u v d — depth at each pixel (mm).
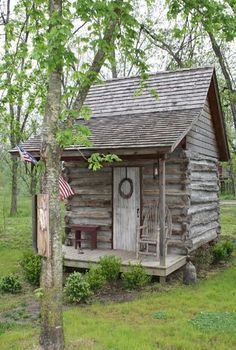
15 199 24062
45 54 4664
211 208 13789
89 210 12242
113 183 11922
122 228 11734
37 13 6277
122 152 9617
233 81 24250
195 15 6723
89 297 8445
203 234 12805
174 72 13008
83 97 5574
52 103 5320
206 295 8617
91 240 11852
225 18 6461
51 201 5242
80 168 12391
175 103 12148
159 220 10375
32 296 9039
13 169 23656
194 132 12008
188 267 9711
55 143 5285
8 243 15578
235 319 6961
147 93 12867
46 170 5285
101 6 4973
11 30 6777
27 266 9875
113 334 6293
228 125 29234
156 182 11266
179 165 11086
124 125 11578
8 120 7918
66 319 7145
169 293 8820
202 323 6766
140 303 8070
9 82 6824
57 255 5262
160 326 6676
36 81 7082
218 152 15148
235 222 21062
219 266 11852
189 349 5766
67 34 4609
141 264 9766
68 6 5645
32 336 6328
